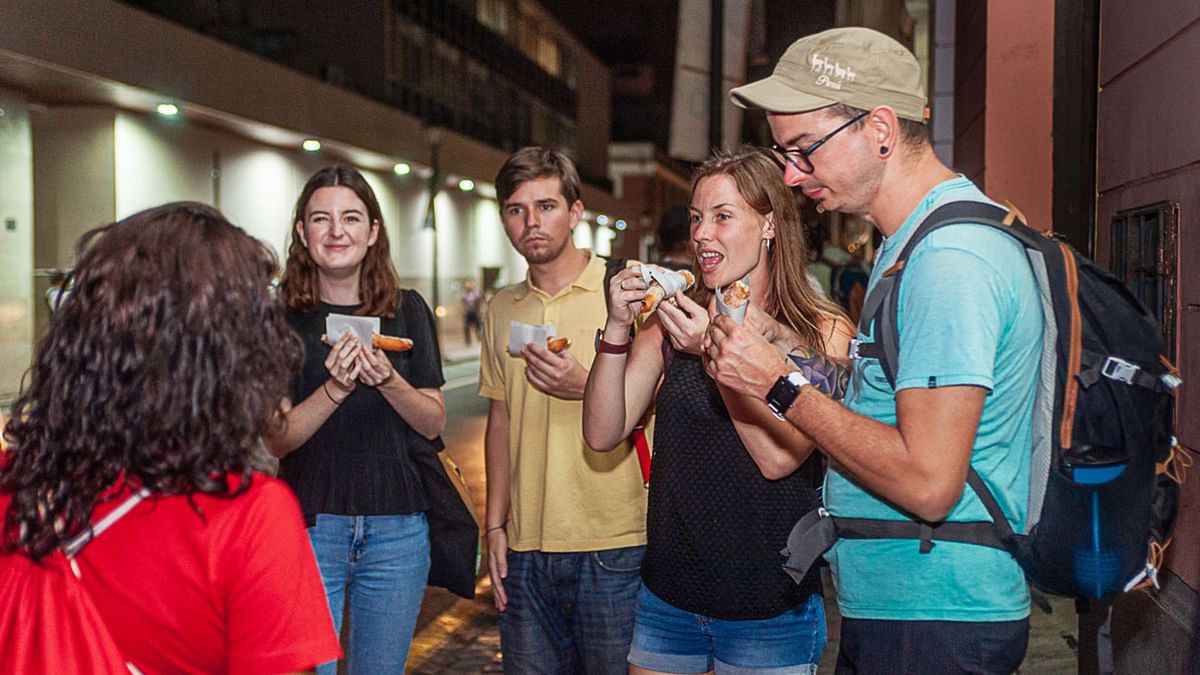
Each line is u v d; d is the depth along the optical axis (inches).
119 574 55.8
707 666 106.1
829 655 186.4
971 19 318.7
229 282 57.4
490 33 1663.4
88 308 56.1
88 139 717.3
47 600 56.1
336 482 120.0
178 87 694.5
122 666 55.6
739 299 85.0
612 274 129.2
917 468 71.9
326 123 904.9
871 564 80.7
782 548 99.8
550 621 126.0
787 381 77.6
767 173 103.4
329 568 120.6
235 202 863.1
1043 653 178.5
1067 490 74.6
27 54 556.1
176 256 56.6
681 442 102.4
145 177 747.4
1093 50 167.8
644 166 2437.3
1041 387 75.9
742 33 310.7
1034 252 75.5
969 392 71.7
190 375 55.6
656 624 106.0
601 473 121.5
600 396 108.9
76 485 55.2
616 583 121.9
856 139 80.6
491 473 132.8
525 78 1851.6
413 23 1363.2
